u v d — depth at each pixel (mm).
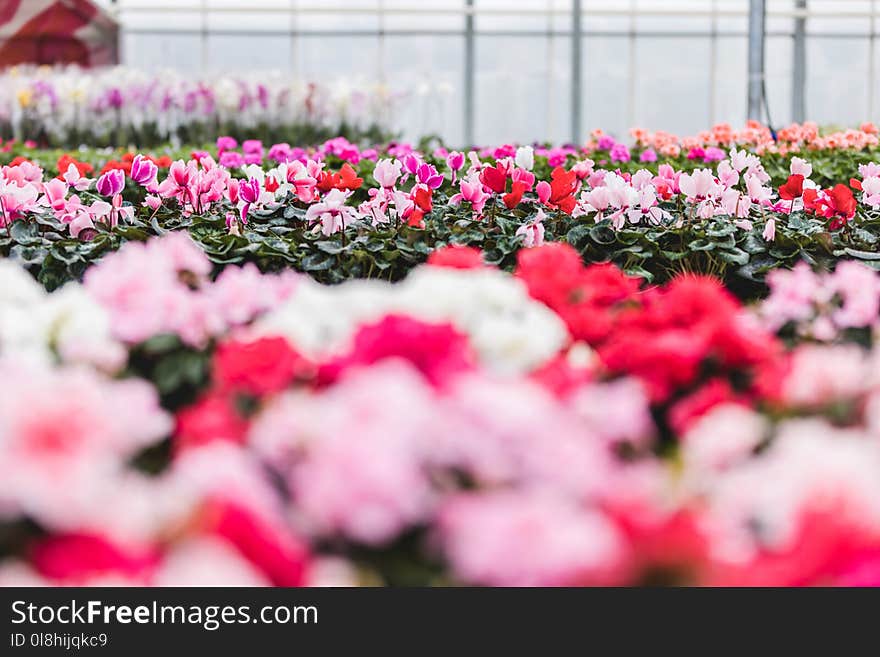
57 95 13492
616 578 1029
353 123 14148
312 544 1196
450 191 7145
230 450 1247
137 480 1386
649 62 20922
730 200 5066
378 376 1320
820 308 2682
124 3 20781
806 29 20906
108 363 2002
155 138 13719
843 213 4941
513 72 20906
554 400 1510
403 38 20875
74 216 4484
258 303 2287
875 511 1007
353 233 5066
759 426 1537
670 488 1341
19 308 2316
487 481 1229
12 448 1113
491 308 2141
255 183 4840
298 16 20828
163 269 2135
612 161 11031
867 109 20984
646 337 1915
